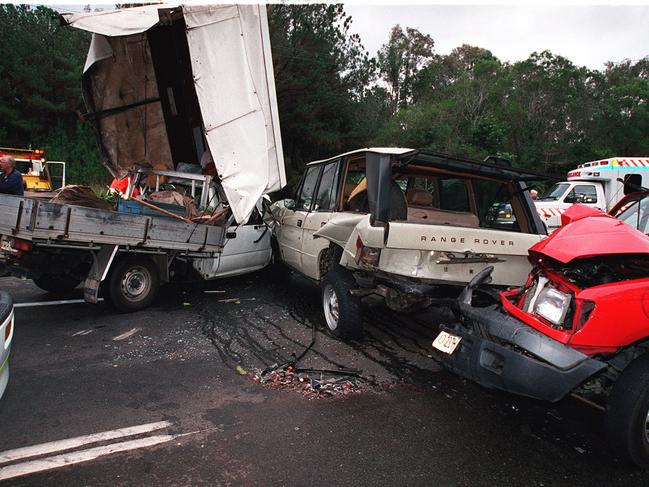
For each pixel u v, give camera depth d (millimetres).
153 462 2807
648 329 2830
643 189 4152
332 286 5039
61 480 2611
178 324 5523
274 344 4949
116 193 6875
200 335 5164
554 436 3301
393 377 4199
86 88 7625
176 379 4020
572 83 34312
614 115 34156
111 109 7992
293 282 8047
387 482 2693
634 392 2736
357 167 5656
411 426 3348
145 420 3301
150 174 7301
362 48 19750
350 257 4477
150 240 5691
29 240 4789
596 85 36875
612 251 2928
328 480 2693
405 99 48906
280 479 2688
